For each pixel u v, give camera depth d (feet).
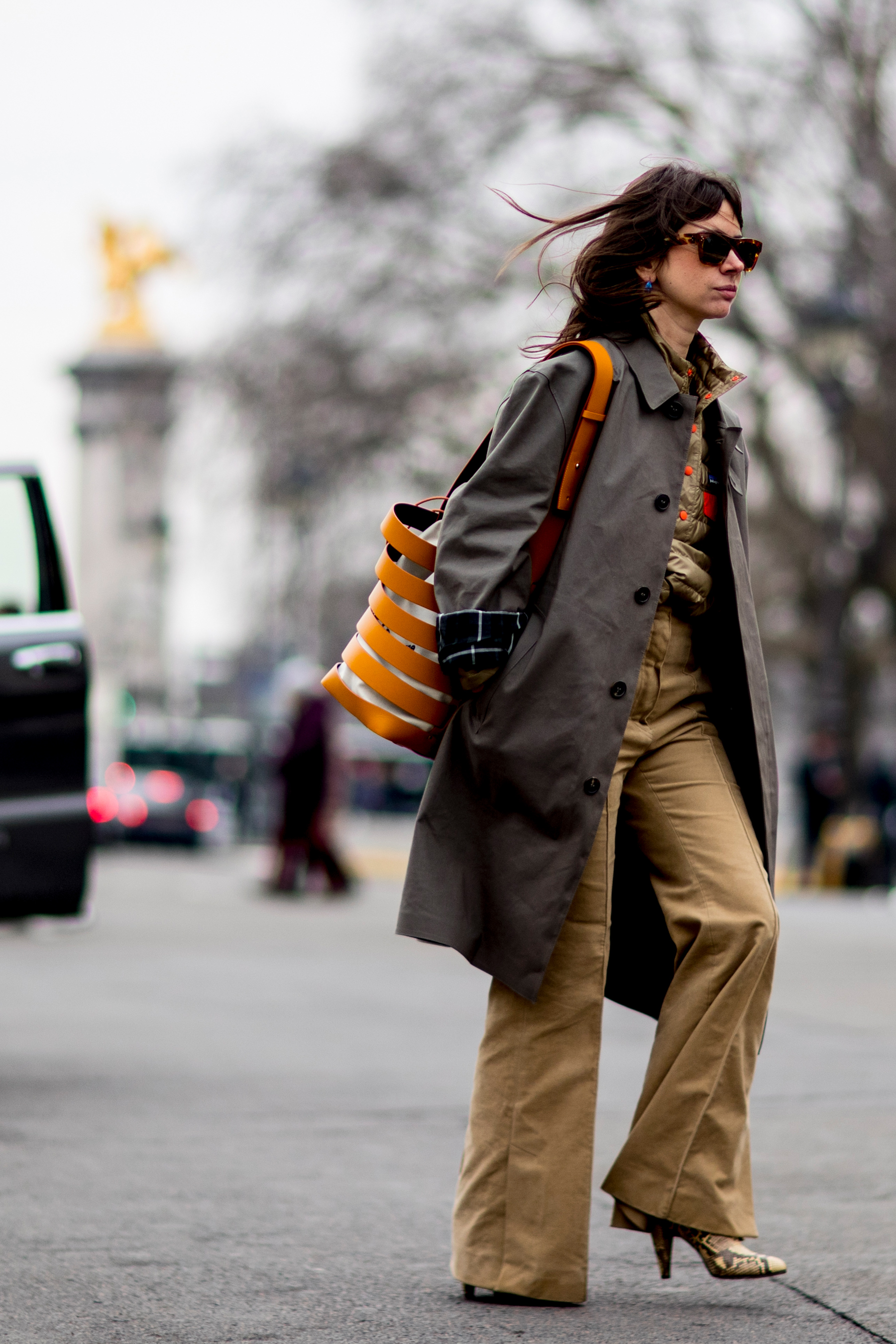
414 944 85.71
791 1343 22.97
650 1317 24.20
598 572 24.29
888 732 297.33
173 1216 30.37
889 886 152.56
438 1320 24.04
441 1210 31.07
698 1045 24.56
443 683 25.03
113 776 192.44
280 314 171.73
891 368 156.46
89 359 333.01
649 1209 24.63
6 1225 29.68
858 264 148.05
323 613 181.37
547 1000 24.76
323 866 121.19
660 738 25.26
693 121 156.15
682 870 24.95
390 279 164.14
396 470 170.71
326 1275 26.53
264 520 176.65
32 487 45.06
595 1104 24.81
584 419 24.49
